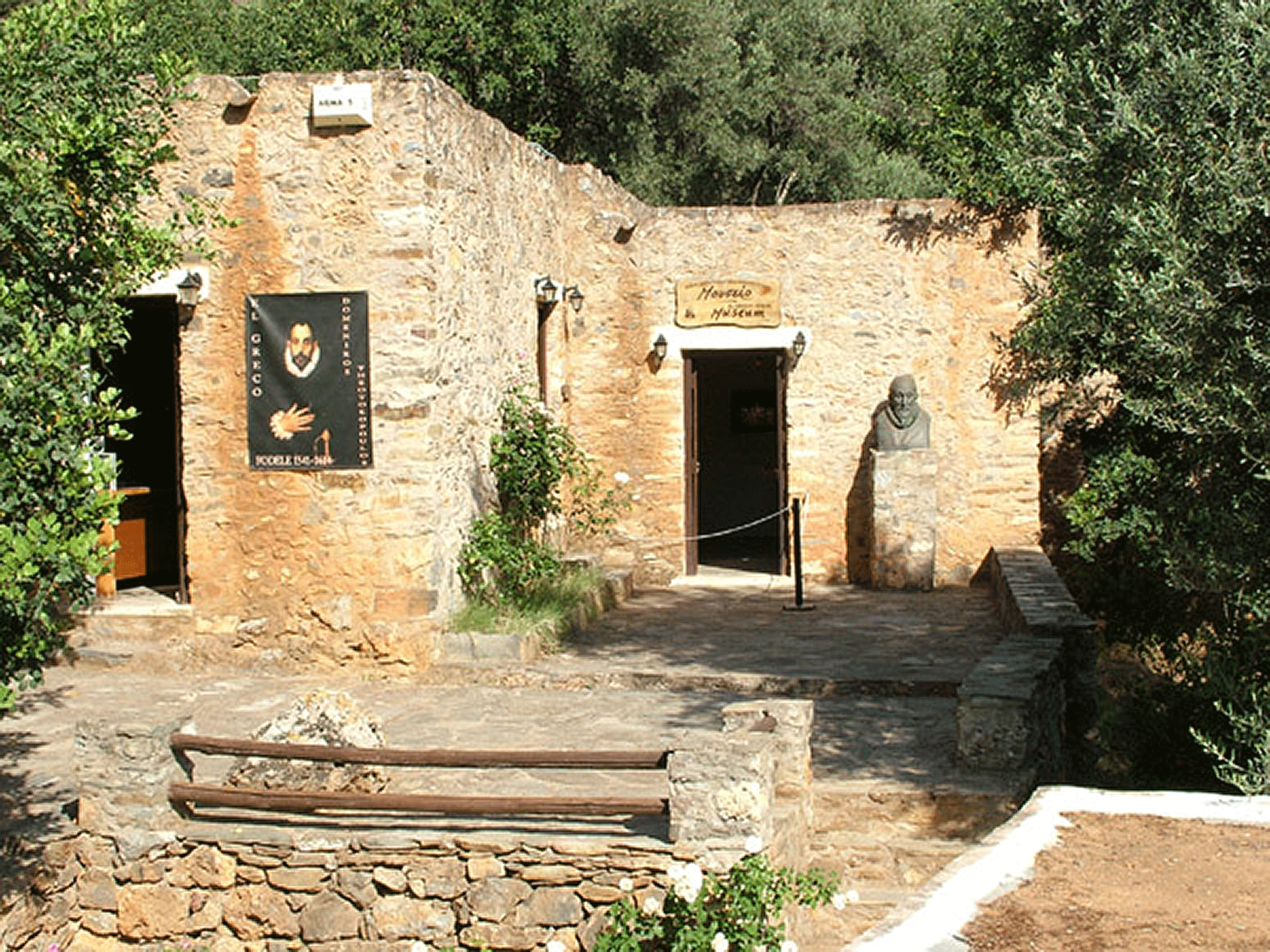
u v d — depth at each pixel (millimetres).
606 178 14328
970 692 7461
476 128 11141
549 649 10445
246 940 6492
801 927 6422
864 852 6969
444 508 10281
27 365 5125
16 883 6195
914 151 23047
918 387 13859
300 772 6766
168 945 6539
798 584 12422
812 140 23047
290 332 10117
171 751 6727
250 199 10156
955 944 3729
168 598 10984
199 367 10281
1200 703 9430
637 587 14133
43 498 5234
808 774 7078
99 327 5734
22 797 7148
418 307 9984
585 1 21531
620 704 9086
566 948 6168
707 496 19438
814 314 14039
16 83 5594
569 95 22359
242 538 10250
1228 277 5660
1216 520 6070
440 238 10219
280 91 10094
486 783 7133
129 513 12109
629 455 14367
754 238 14109
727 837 6020
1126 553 13516
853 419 14016
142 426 12625
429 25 20516
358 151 10016
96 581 11031
